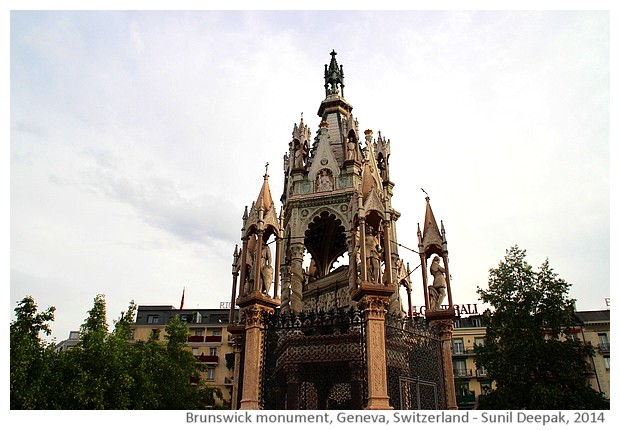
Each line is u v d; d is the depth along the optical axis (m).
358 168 24.70
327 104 29.34
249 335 18.16
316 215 23.92
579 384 32.69
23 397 29.20
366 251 18.77
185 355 46.66
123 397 35.22
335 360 19.17
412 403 18.08
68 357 34.47
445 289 23.30
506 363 34.59
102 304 40.94
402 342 18.55
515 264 38.25
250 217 20.81
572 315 36.50
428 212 25.20
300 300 22.39
